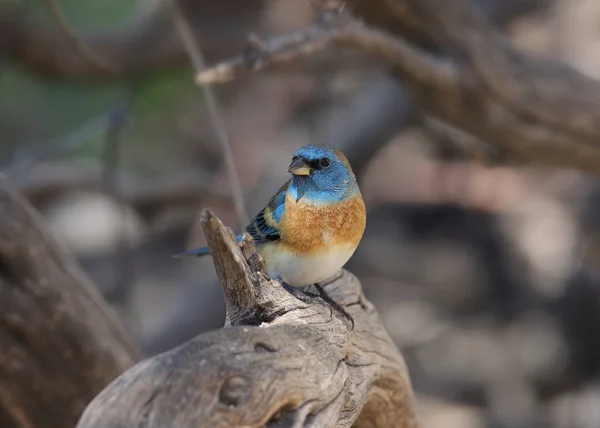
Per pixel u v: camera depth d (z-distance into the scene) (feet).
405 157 63.10
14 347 24.75
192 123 54.34
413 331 55.26
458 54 33.78
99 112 51.80
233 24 52.47
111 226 56.13
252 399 14.80
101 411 14.26
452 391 51.42
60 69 45.68
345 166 22.95
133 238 53.72
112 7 46.42
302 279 23.06
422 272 58.95
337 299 22.45
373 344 21.66
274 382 15.16
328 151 22.95
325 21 28.96
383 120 47.80
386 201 62.85
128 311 42.55
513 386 51.52
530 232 58.34
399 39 32.45
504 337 54.65
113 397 14.42
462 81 34.09
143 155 53.78
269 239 23.21
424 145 62.64
